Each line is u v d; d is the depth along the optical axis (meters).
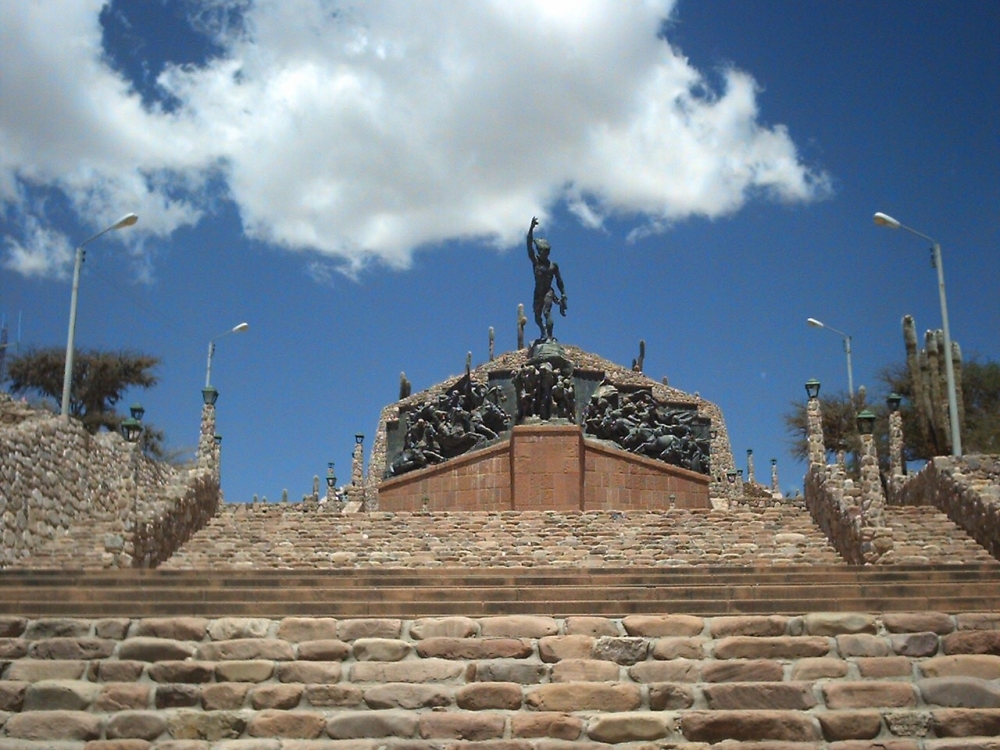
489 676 10.27
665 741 9.45
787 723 9.46
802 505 26.80
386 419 55.75
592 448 33.75
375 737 9.69
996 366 49.38
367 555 22.27
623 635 10.66
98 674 10.48
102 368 51.94
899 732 9.40
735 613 11.63
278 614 11.84
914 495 27.44
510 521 24.91
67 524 23.47
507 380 38.12
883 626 10.59
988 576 15.10
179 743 9.63
